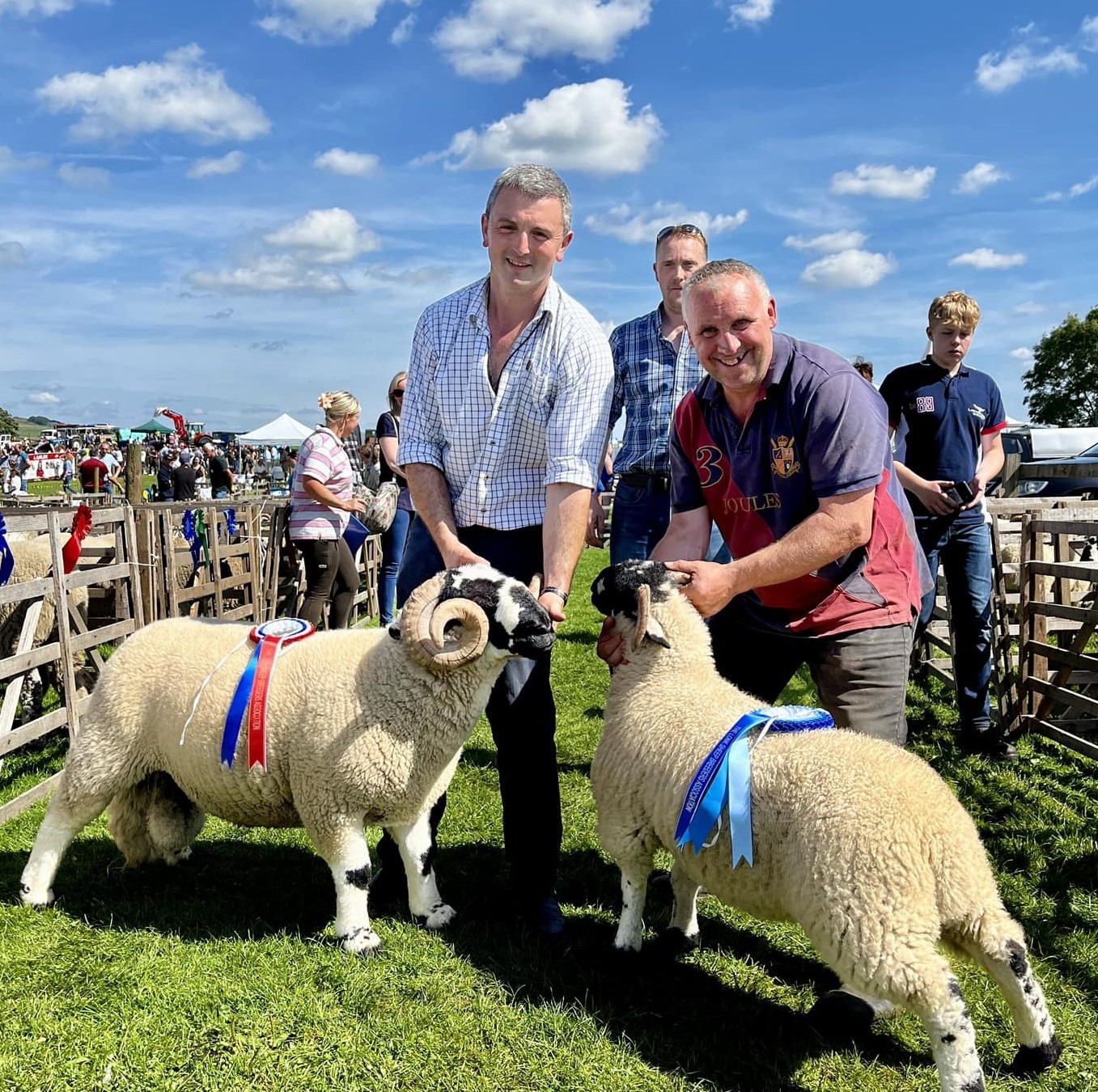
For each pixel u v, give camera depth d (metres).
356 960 3.44
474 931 3.77
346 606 9.02
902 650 3.62
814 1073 2.94
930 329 6.12
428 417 3.96
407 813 3.69
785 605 3.74
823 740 2.96
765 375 3.50
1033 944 3.72
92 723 3.89
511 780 3.87
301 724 3.55
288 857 4.50
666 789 3.23
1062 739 6.05
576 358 3.70
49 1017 3.04
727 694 3.42
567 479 3.68
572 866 4.50
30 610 5.64
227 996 3.19
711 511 4.07
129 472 14.06
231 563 8.91
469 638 3.40
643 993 3.35
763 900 2.96
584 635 10.59
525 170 3.53
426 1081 2.84
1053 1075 2.87
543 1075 2.88
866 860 2.62
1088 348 59.41
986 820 5.06
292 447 47.00
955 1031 2.53
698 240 5.40
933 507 5.90
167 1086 2.78
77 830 3.95
